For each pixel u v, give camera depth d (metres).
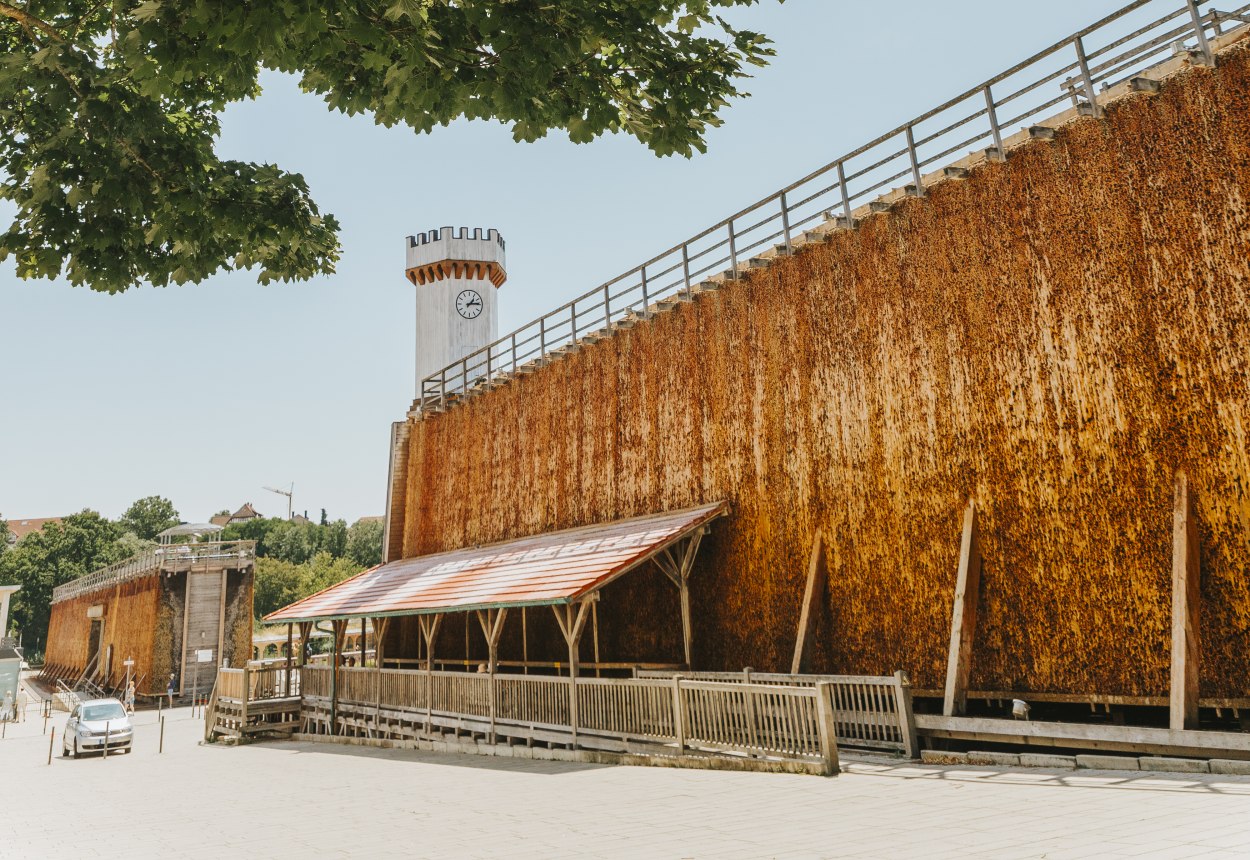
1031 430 12.72
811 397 16.27
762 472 17.09
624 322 21.78
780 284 17.33
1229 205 10.83
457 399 30.09
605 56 7.16
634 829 7.72
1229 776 8.22
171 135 6.96
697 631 17.78
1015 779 9.05
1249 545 10.26
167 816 11.90
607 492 21.53
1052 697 12.01
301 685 26.20
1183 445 11.00
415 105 6.57
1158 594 11.04
